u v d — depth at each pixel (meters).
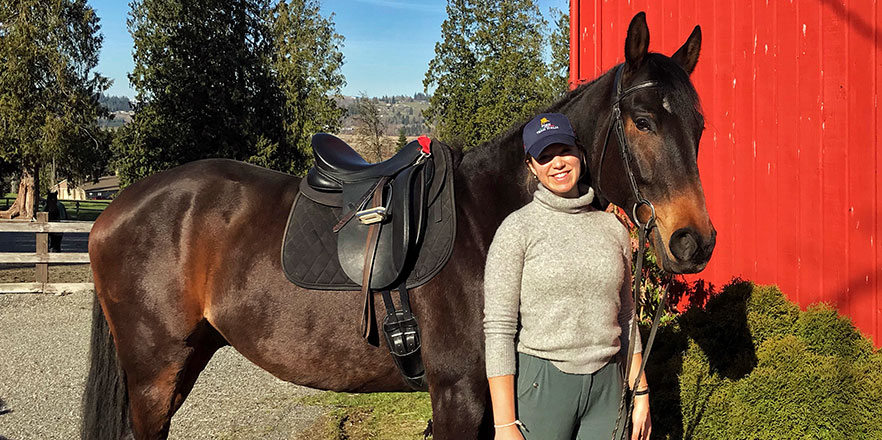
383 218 2.15
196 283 2.43
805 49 3.11
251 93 25.45
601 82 2.10
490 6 23.31
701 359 2.63
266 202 2.45
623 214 3.69
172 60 23.73
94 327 2.64
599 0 4.79
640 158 1.86
